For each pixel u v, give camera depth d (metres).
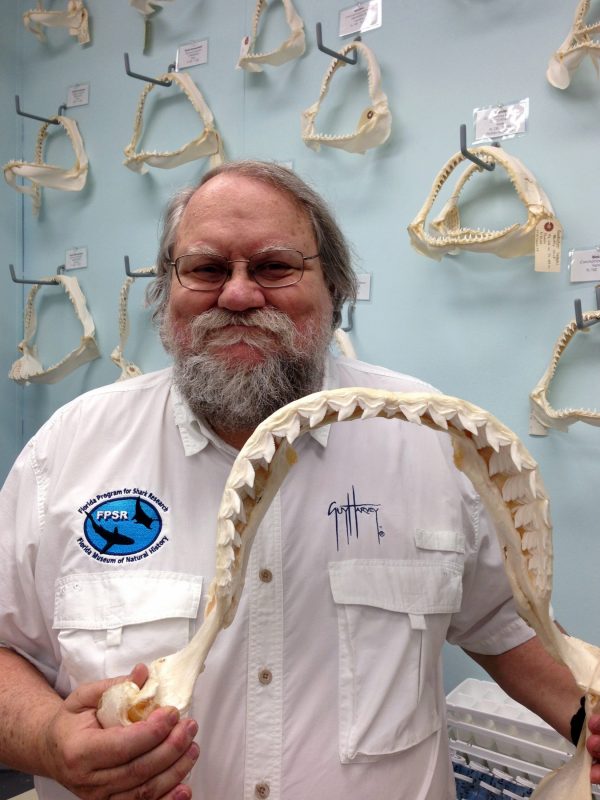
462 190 1.82
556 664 1.09
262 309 1.01
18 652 1.08
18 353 2.83
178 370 1.07
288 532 1.01
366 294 1.98
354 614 0.99
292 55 2.08
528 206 1.59
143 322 2.48
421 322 1.89
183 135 2.38
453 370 1.84
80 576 1.00
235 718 0.95
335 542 1.02
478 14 1.78
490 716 1.45
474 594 1.15
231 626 0.97
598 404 1.64
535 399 1.64
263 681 0.96
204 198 1.01
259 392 1.00
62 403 2.74
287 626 0.98
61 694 1.06
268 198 1.01
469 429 0.78
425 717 1.02
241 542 0.81
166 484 1.05
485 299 1.79
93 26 2.60
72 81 2.67
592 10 1.62
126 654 0.95
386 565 1.02
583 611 1.65
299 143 2.11
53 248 2.74
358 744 0.94
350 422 1.11
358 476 1.06
